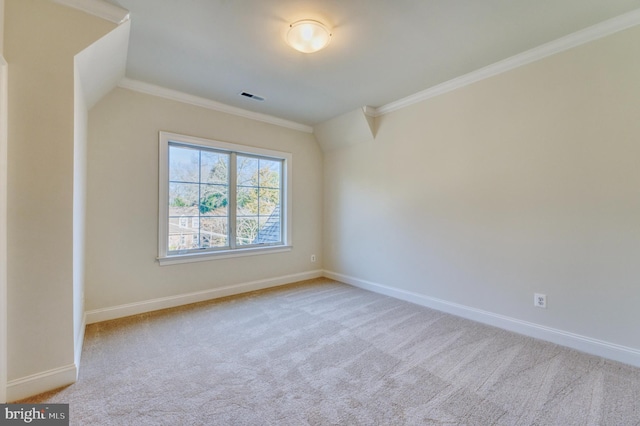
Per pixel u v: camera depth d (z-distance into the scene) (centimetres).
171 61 261
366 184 404
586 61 220
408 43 232
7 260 160
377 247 390
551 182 239
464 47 239
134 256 301
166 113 320
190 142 338
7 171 160
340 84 309
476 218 287
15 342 162
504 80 265
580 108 223
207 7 191
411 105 344
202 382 183
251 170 403
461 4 187
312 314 305
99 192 280
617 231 209
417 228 341
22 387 163
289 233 435
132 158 299
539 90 244
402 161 356
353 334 256
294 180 441
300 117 412
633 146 202
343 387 178
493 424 147
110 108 286
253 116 391
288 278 435
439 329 267
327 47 238
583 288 224
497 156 271
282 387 178
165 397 167
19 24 164
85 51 189
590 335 221
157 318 291
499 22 206
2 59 153
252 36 223
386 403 163
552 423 148
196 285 346
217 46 237
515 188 260
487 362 208
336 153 451
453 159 305
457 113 301
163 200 319
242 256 385
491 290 277
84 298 266
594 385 179
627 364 203
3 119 156
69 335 180
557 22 208
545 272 243
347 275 435
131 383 181
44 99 171
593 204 219
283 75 288
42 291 171
